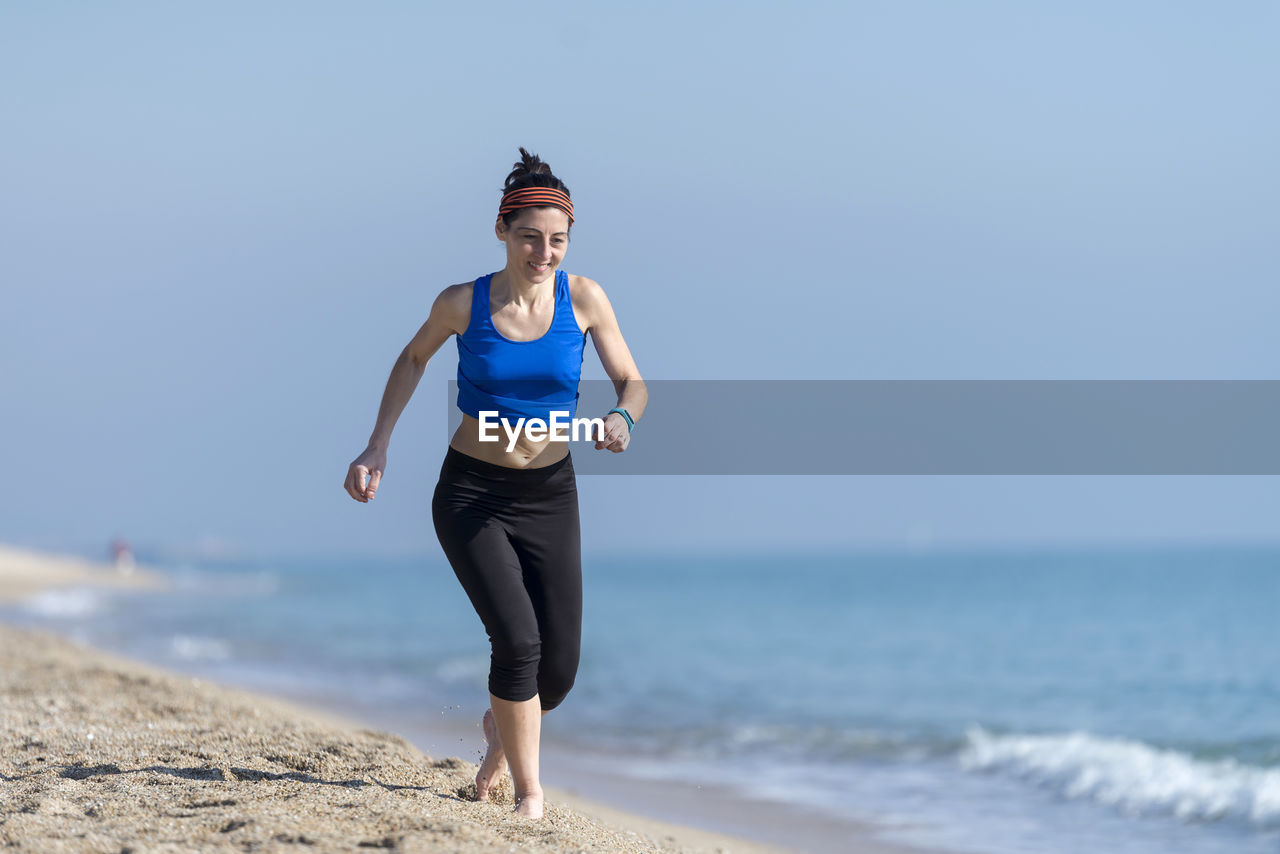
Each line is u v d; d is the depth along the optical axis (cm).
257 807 666
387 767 861
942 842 1316
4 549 10331
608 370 691
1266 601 6769
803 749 1994
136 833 604
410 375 696
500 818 685
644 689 3056
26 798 704
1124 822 1418
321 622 5503
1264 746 1905
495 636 666
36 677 1559
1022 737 2092
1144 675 3234
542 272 651
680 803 1507
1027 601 7562
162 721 1097
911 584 11150
